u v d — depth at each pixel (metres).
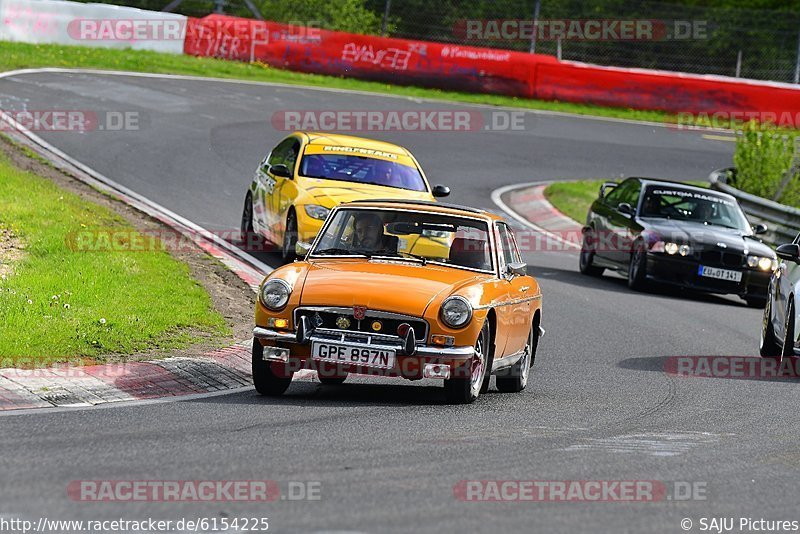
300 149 58.41
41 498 20.58
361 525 19.83
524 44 155.38
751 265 64.00
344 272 34.06
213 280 50.12
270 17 149.12
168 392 32.56
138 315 40.06
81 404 30.02
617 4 156.38
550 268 71.25
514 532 19.97
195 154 85.69
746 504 23.22
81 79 105.50
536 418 31.88
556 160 108.31
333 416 30.28
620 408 34.59
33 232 49.75
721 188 92.50
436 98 130.38
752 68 153.00
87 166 76.06
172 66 120.88
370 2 154.62
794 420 34.06
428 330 32.41
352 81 133.00
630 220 67.12
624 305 59.25
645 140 123.38
